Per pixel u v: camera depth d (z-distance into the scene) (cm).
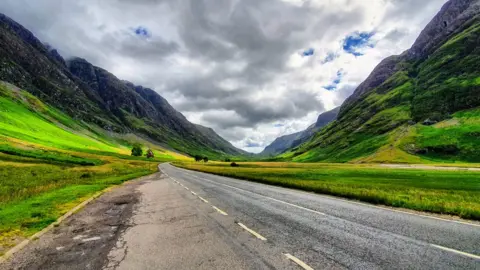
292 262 723
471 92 19662
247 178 4062
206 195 2183
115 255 830
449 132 16162
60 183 2892
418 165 11038
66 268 740
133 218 1377
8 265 770
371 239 911
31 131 15525
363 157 17225
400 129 19838
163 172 6456
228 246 871
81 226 1220
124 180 3894
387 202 1636
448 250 786
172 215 1416
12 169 4359
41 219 1282
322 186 2523
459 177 4528
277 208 1530
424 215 1295
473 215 1204
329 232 1009
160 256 805
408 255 756
